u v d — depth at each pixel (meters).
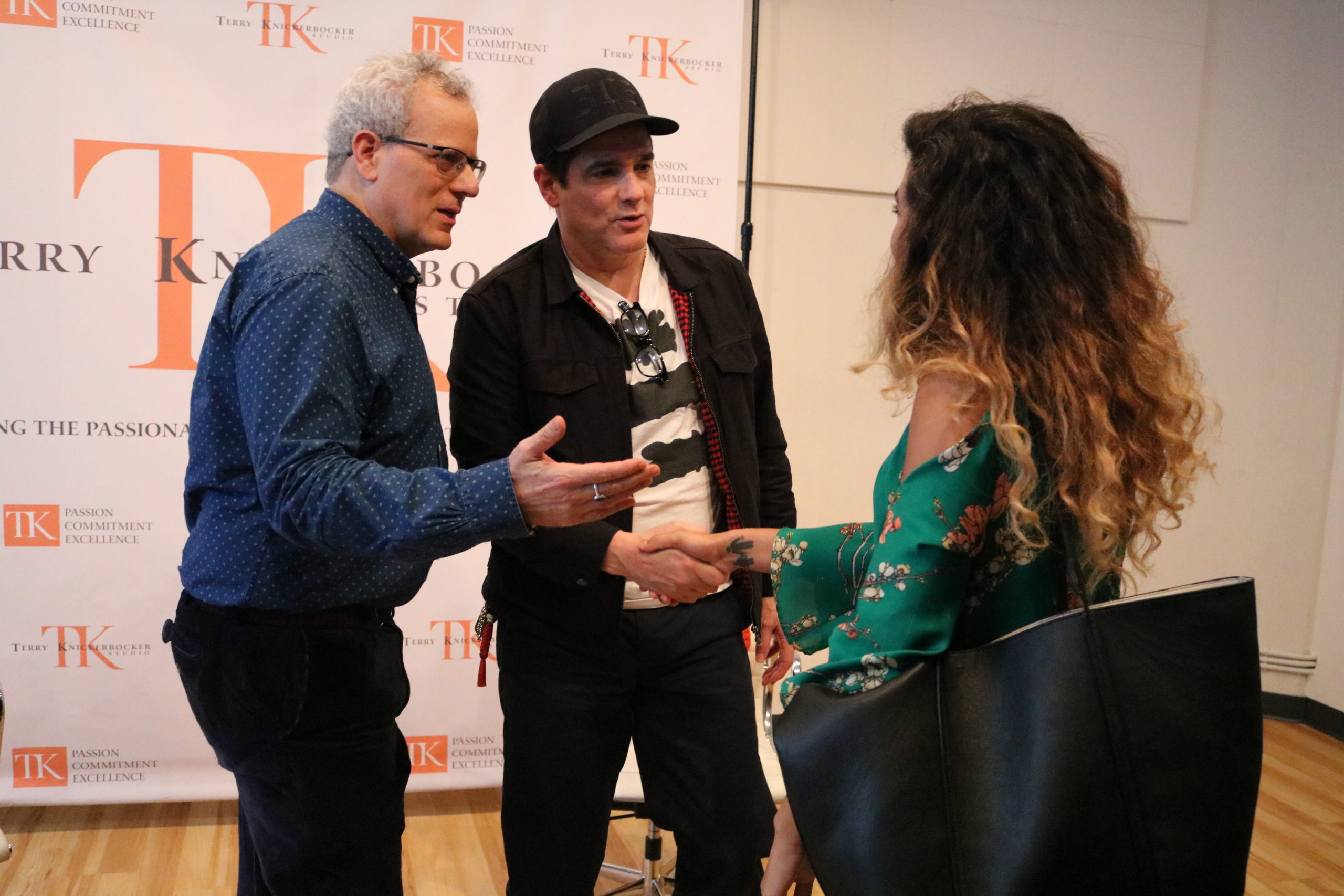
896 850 1.01
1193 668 1.00
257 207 2.78
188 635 1.58
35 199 2.67
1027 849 0.97
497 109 2.87
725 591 1.98
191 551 1.58
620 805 2.79
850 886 1.03
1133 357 1.11
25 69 2.64
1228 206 3.81
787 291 3.46
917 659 1.07
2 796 2.80
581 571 1.77
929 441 1.10
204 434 1.54
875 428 3.58
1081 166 1.14
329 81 2.78
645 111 1.86
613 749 1.92
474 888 2.64
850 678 1.10
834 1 3.36
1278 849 2.93
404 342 1.61
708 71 2.96
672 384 1.93
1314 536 3.88
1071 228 1.11
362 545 1.35
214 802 3.08
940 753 1.03
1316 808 3.20
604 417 1.88
